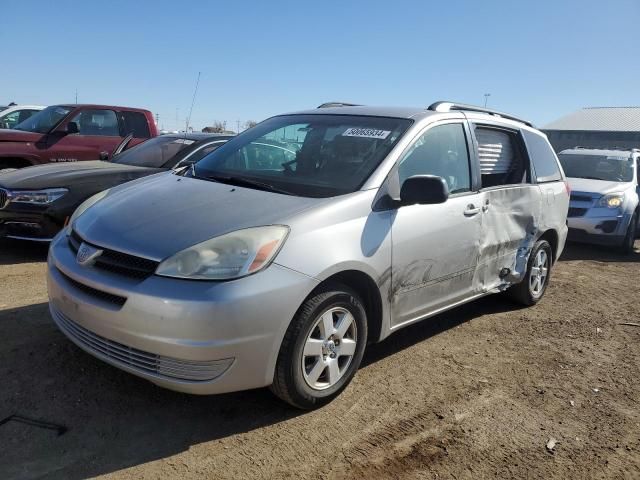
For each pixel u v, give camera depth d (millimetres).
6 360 3668
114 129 10227
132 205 3504
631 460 3133
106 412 3180
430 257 3918
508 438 3258
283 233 3059
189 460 2826
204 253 2891
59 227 6160
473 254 4398
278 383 3121
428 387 3799
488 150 4781
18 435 2902
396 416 3391
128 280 2920
